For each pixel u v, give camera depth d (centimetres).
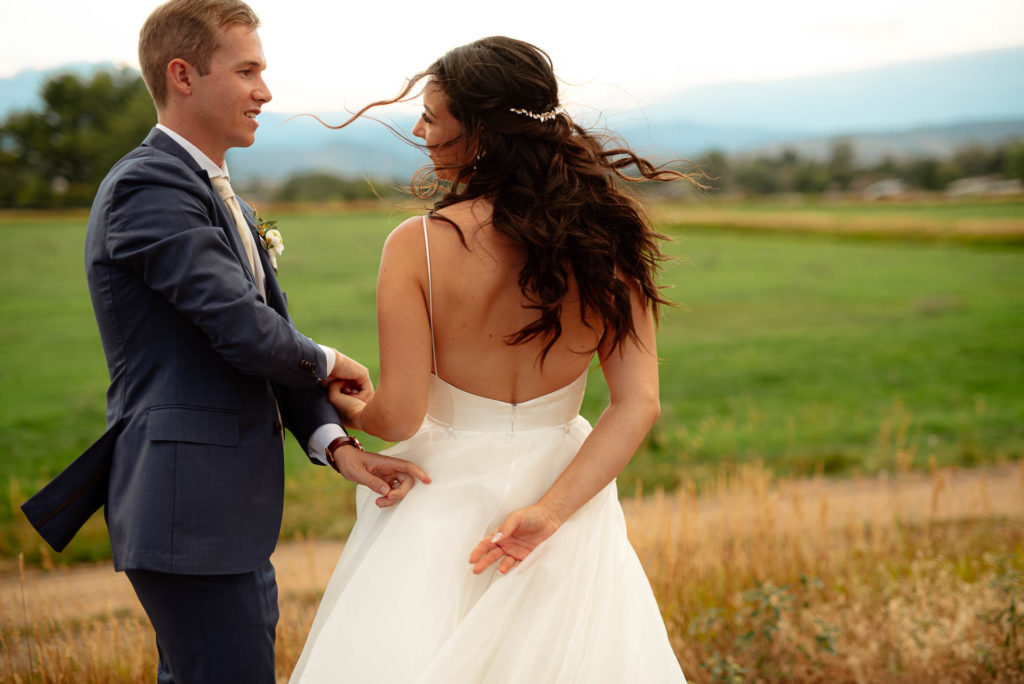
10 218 5194
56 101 5869
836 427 1105
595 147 179
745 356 1688
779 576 386
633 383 179
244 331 174
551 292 163
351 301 2420
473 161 171
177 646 189
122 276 182
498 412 180
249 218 215
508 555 169
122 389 190
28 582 496
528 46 174
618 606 178
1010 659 293
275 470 199
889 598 351
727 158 8225
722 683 295
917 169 7819
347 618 170
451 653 160
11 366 1571
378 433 175
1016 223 4634
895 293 2614
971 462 852
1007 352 1698
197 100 189
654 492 734
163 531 180
